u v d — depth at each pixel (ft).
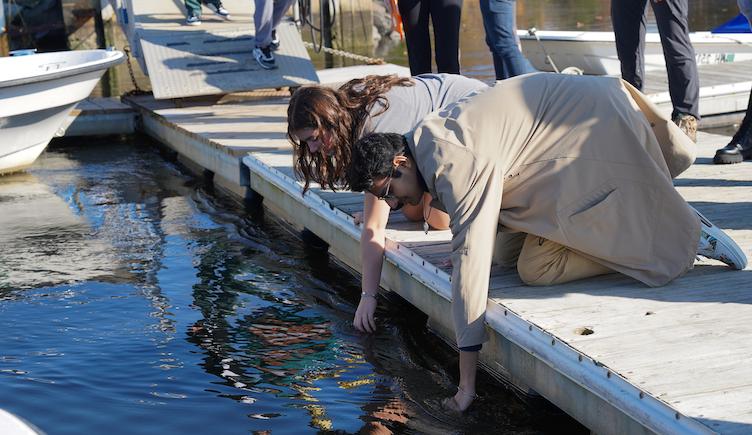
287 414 11.69
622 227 11.32
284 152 22.44
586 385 9.99
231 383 12.65
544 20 59.47
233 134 25.18
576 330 10.81
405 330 14.49
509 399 12.03
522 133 10.97
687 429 8.66
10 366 13.12
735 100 29.22
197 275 17.42
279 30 33.01
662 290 11.83
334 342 14.10
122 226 20.92
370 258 13.93
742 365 9.70
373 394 12.29
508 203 11.35
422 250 14.29
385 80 13.07
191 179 25.64
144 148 29.86
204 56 31.32
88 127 31.14
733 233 14.19
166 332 14.51
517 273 12.87
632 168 11.09
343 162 12.10
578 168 11.02
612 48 32.63
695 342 10.30
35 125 25.98
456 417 11.54
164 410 11.80
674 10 19.13
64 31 57.06
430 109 12.90
